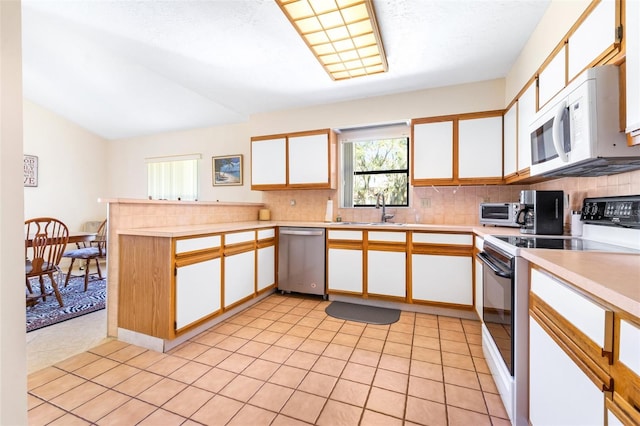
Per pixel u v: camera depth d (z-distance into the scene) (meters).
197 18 2.16
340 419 1.40
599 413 0.75
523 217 2.26
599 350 0.75
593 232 1.72
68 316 2.71
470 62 2.64
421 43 2.35
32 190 4.80
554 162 1.47
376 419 1.41
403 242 2.85
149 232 2.07
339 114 3.64
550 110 1.50
